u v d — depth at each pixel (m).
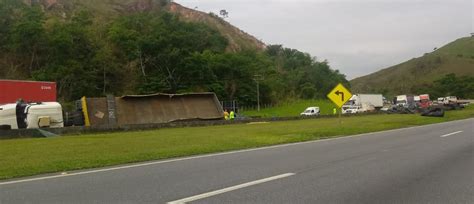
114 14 160.50
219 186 8.81
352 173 10.41
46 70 88.88
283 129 27.84
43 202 7.51
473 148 15.91
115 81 98.25
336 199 7.77
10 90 32.72
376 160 12.67
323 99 146.00
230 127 33.19
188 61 101.00
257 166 11.47
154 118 40.44
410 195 8.12
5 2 112.00
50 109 30.41
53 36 93.94
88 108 37.38
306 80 156.38
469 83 163.00
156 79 97.75
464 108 80.00
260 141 18.81
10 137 24.69
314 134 22.92
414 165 11.72
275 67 145.62
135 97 40.31
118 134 26.25
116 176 10.03
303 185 8.95
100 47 100.88
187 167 11.34
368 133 24.31
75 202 7.50
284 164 11.83
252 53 141.12
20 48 95.38
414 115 54.28
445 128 27.41
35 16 104.06
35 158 13.35
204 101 44.66
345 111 83.50
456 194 8.22
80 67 89.69
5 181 9.55
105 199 7.70
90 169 11.24
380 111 71.25
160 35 105.62
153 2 181.88
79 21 112.56
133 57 101.31
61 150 15.75
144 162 12.45
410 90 187.00
